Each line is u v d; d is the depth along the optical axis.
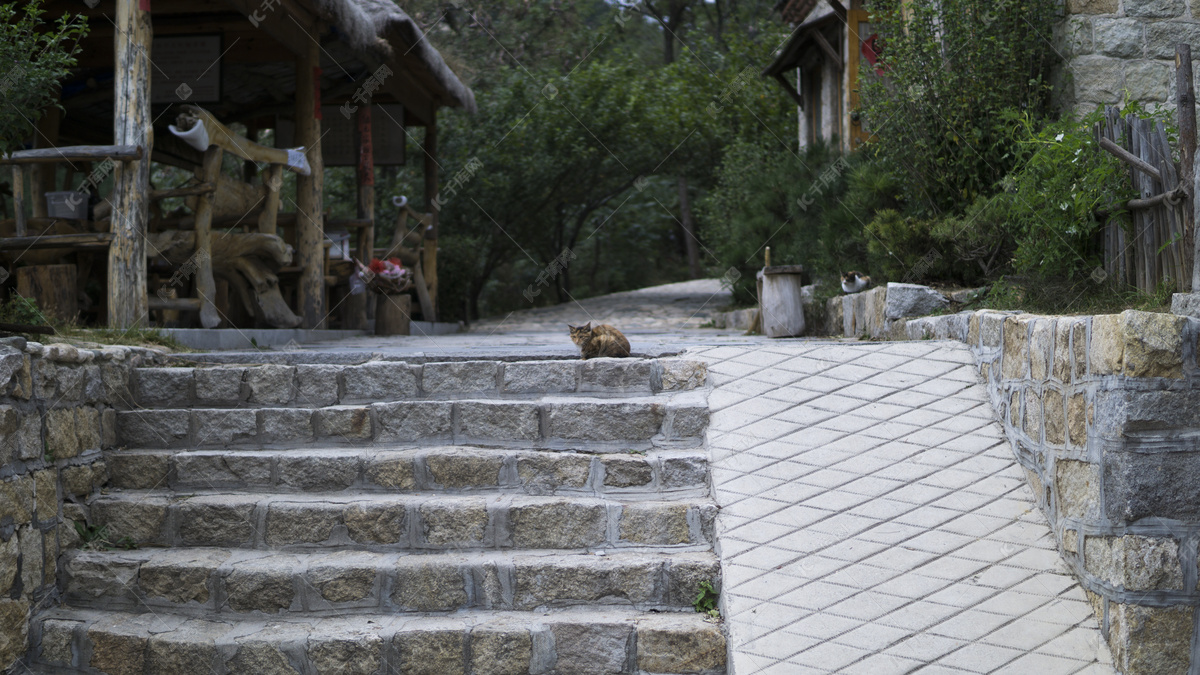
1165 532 2.94
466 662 3.43
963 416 4.21
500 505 3.88
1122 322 2.97
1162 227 4.50
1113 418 3.00
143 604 3.71
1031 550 3.40
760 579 3.35
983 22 7.30
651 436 4.29
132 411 4.46
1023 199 5.46
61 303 5.85
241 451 4.36
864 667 2.95
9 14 4.93
